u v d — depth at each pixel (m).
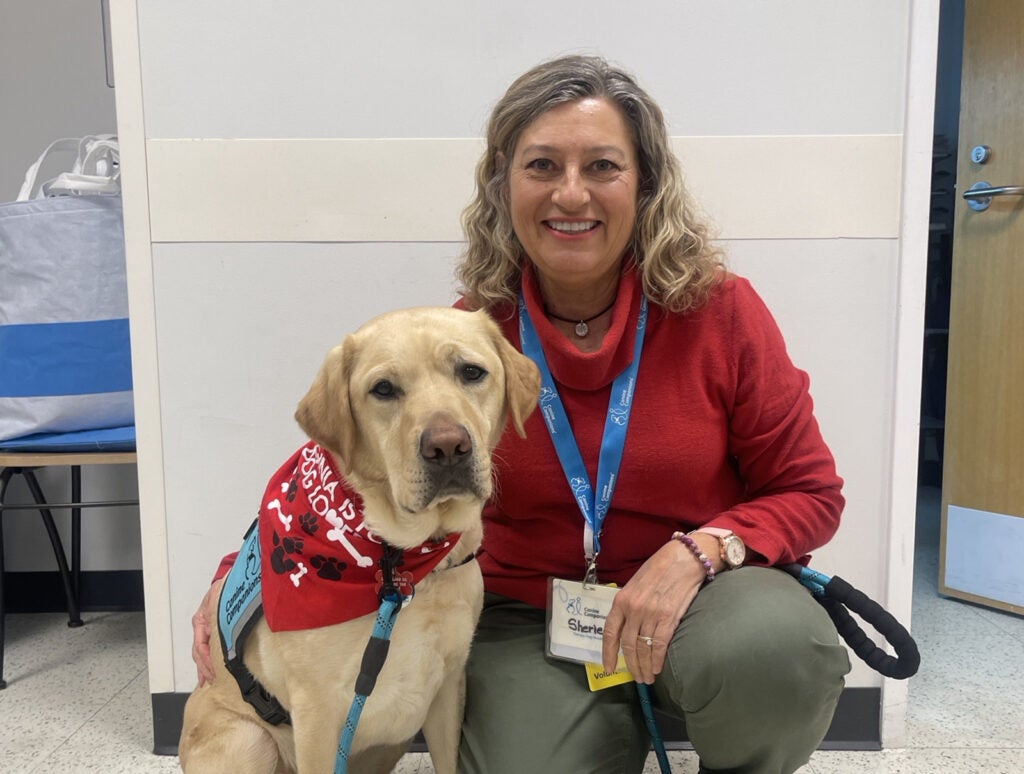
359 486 1.19
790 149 1.76
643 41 1.75
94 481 2.70
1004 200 2.55
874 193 1.77
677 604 1.20
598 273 1.34
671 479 1.34
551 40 1.76
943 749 1.85
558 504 1.39
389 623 1.16
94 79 2.63
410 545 1.19
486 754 1.32
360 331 1.28
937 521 3.73
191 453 1.84
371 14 1.75
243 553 1.36
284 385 1.84
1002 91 2.54
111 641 2.49
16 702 2.10
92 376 2.18
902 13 1.73
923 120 1.75
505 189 1.44
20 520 2.71
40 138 2.66
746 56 1.75
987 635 2.48
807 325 1.81
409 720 1.30
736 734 1.19
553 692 1.34
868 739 1.87
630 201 1.31
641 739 1.39
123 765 1.81
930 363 4.41
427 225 1.81
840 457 1.84
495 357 1.28
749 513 1.32
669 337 1.37
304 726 1.21
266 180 1.78
